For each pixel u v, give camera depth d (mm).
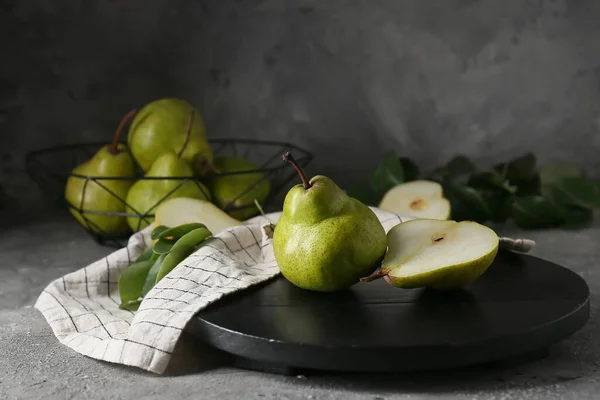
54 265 1153
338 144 1416
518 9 1380
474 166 1312
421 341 790
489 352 793
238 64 1397
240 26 1389
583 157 1414
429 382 819
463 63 1394
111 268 999
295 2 1383
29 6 1362
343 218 870
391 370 786
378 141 1414
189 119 1190
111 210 1178
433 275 852
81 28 1373
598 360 852
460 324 818
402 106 1406
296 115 1412
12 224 1333
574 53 1390
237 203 1186
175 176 1139
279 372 838
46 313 932
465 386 813
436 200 1167
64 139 1394
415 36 1389
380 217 1022
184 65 1394
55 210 1399
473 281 897
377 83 1400
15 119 1383
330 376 832
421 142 1413
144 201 1145
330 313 848
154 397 811
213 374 844
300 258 873
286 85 1403
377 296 884
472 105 1402
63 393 824
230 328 820
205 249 941
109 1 1370
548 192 1348
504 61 1394
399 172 1272
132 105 1396
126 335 885
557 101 1401
